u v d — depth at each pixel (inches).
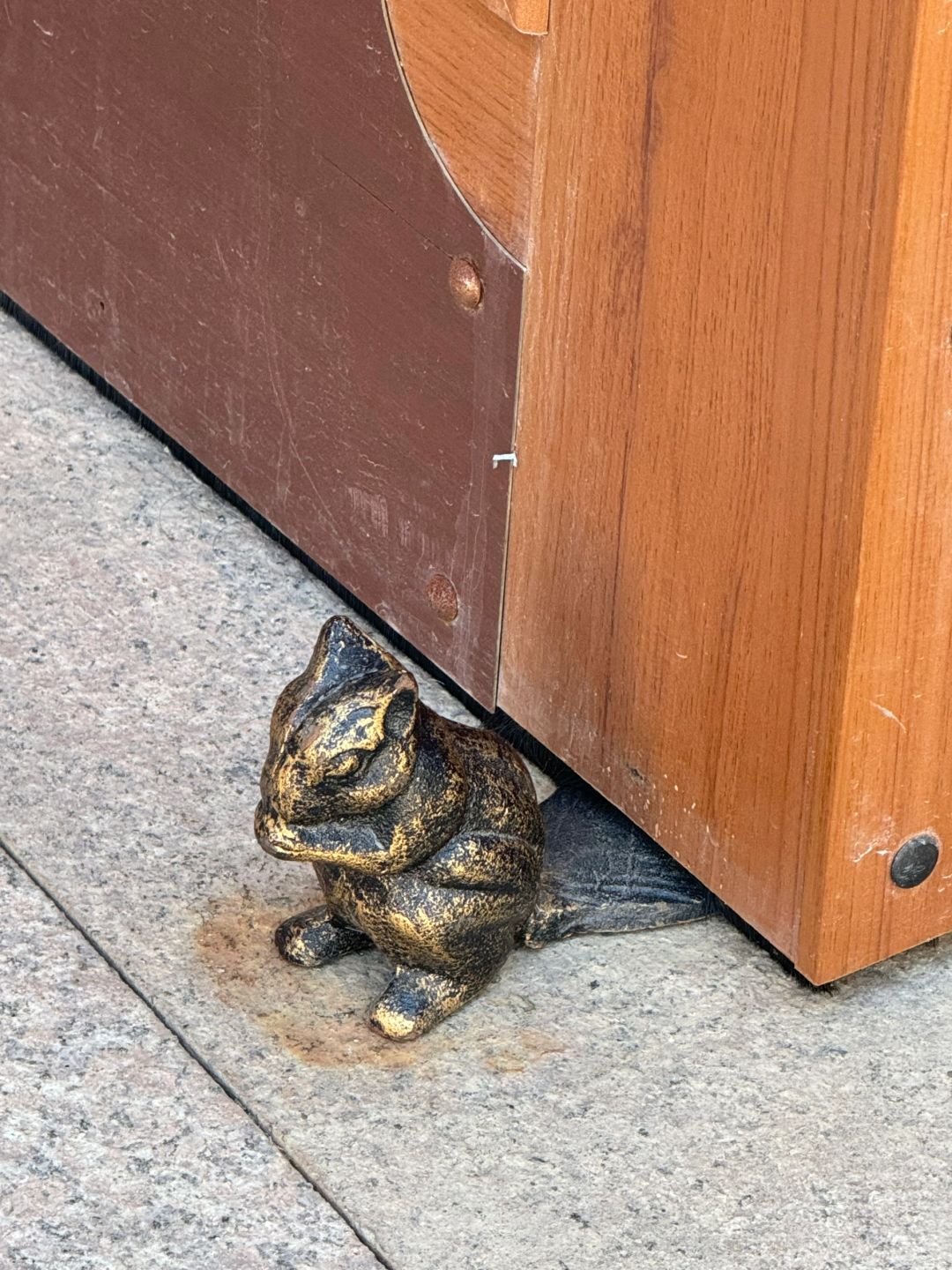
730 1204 30.8
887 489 30.0
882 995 33.7
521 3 32.0
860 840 32.2
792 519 31.1
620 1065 32.5
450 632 37.4
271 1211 30.5
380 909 32.0
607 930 34.4
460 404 35.7
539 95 32.7
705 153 30.7
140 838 35.4
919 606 31.0
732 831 33.4
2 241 45.4
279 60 36.8
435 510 36.9
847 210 29.2
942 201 28.7
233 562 40.8
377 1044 32.6
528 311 34.1
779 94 29.6
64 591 39.8
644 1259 30.1
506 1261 30.0
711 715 33.2
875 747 31.7
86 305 43.5
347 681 31.0
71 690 37.9
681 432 32.3
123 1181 30.8
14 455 42.8
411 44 34.2
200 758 36.8
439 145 34.4
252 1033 32.7
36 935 33.9
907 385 29.5
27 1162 30.9
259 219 38.4
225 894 34.6
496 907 32.2
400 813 31.1
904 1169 31.3
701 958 34.2
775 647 31.9
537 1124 31.7
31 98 42.9
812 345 30.1
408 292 35.9
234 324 39.9
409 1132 31.5
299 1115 31.7
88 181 42.2
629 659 34.2
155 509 41.8
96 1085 31.9
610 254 32.4
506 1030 32.9
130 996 33.1
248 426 40.4
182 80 39.0
